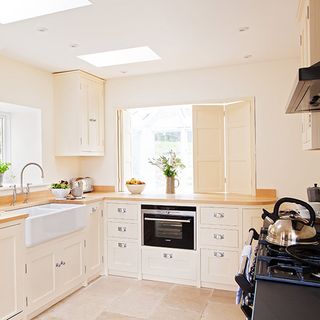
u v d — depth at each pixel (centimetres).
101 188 412
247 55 319
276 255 147
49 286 272
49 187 366
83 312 266
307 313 91
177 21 236
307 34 186
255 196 342
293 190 332
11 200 315
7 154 357
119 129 411
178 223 329
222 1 206
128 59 341
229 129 373
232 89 354
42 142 361
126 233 349
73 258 305
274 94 338
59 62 336
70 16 225
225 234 311
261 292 109
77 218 306
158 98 385
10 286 229
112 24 239
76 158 419
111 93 408
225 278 311
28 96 343
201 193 380
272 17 231
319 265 129
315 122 187
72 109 368
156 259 338
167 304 280
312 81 114
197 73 368
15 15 227
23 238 240
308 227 161
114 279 342
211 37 269
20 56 315
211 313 263
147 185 457
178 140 452
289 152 333
